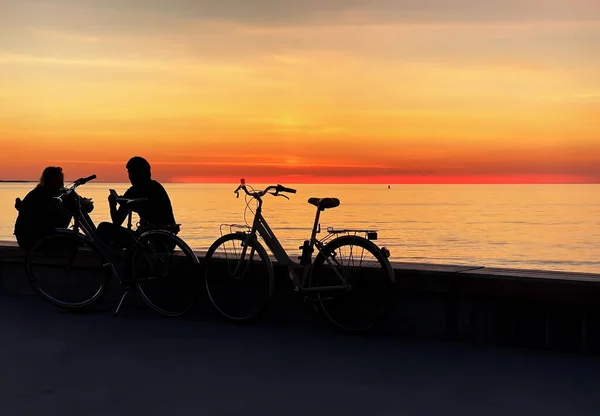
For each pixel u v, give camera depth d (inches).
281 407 150.3
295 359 187.3
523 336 194.4
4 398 158.1
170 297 243.1
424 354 190.5
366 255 211.0
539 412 146.6
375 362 183.6
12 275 283.4
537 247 7145.7
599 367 176.2
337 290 211.6
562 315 188.9
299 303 225.5
